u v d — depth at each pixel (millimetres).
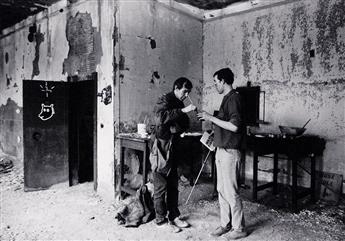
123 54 4691
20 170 6637
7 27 7758
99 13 4781
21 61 7203
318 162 4754
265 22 5293
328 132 4625
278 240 3260
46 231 3465
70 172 5496
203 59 6262
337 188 4516
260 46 5375
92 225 3637
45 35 6211
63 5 5594
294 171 4082
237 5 5660
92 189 5207
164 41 5387
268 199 4668
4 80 8086
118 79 4637
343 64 4445
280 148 4203
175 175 3564
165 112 3336
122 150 4598
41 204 4414
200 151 6035
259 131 5422
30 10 6246
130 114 4828
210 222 3744
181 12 5703
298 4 4883
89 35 5016
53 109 5340
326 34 4605
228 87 3271
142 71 5000
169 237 3324
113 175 4633
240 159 3205
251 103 5539
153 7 5137
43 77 6371
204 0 5527
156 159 3404
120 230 3492
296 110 4965
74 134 5574
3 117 8203
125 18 4684
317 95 4727
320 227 3609
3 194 4934
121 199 4602
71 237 3314
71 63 5449
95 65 4910
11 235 3348
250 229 3539
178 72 5715
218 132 3197
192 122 6059
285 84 5082
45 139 5262
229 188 3201
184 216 3934
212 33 6082
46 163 5270
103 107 4801
